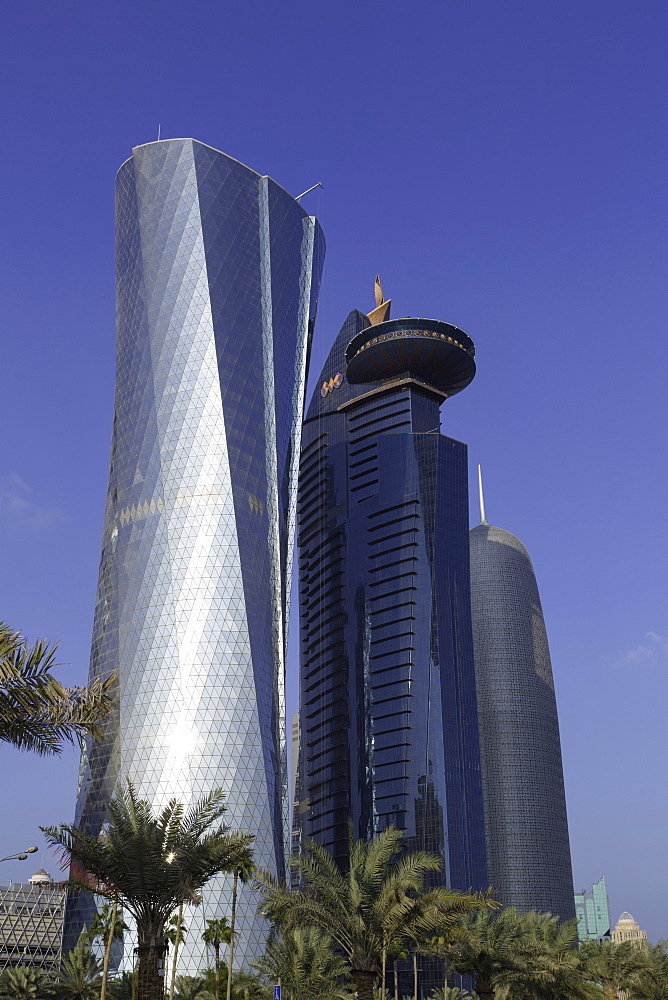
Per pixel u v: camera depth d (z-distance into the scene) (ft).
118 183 648.38
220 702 531.09
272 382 611.88
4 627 80.53
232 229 619.26
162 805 508.94
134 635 547.90
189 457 569.64
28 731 82.74
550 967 236.84
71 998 351.25
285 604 583.99
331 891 172.65
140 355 597.52
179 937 322.55
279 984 220.64
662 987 346.74
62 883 265.54
